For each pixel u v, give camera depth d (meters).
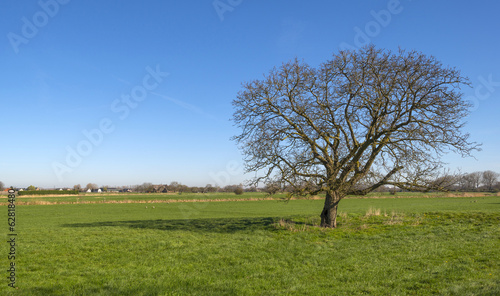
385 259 13.24
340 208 51.06
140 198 92.69
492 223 21.67
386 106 19.22
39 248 16.70
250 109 20.95
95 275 11.79
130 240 18.88
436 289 9.11
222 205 65.12
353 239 18.08
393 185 19.77
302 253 14.80
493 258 12.56
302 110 20.58
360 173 20.03
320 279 10.84
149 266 13.16
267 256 14.50
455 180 19.09
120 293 9.67
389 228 21.16
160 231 22.91
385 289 9.39
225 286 10.22
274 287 10.07
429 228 20.62
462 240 16.62
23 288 10.23
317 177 20.41
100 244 17.70
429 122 18.77
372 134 20.78
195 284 10.50
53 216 41.69
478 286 8.93
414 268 11.70
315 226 21.75
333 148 21.25
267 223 24.27
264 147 20.03
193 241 18.58
